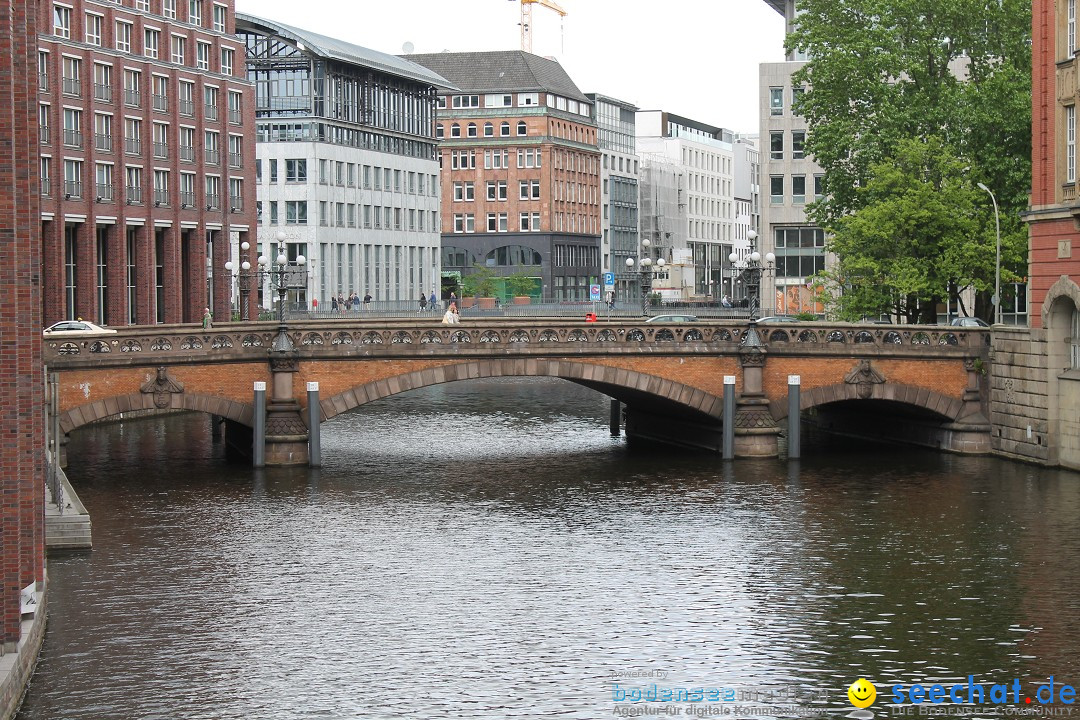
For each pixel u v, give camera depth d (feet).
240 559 172.45
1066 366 230.68
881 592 155.94
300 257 294.66
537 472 237.66
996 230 277.85
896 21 301.84
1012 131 286.25
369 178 572.10
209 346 235.20
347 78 553.64
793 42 315.99
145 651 135.64
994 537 181.98
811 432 297.33
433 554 175.32
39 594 140.15
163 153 412.98
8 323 114.52
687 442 272.51
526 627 143.43
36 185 135.03
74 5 374.22
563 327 242.99
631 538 183.42
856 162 302.04
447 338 241.55
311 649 136.36
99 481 228.84
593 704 121.19
